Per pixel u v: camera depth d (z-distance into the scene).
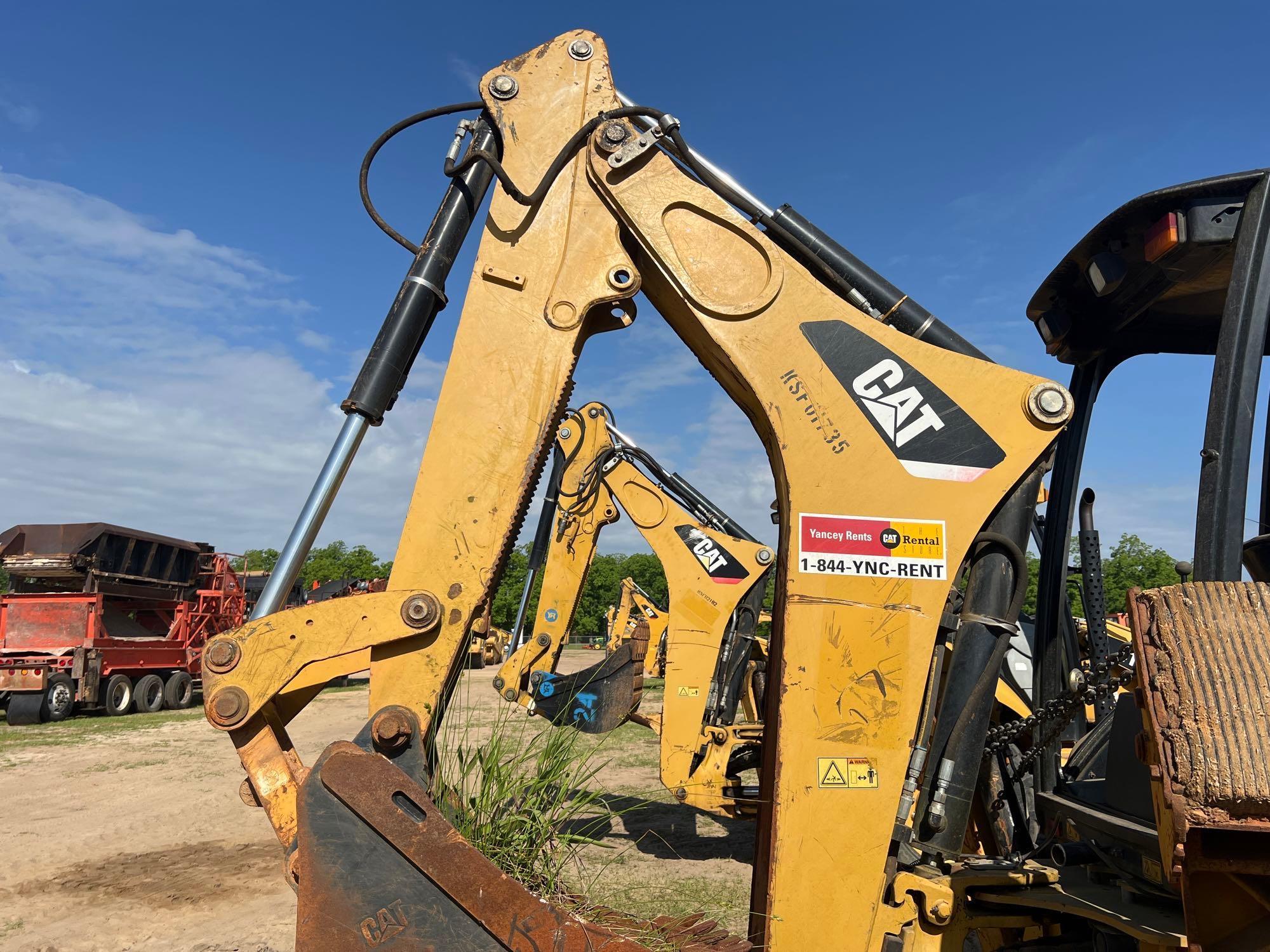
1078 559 2.95
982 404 2.34
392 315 2.44
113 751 10.45
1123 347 2.97
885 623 2.24
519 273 2.48
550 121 2.60
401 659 2.20
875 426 2.34
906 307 2.56
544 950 1.86
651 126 2.69
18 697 13.40
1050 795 2.79
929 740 2.32
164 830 6.48
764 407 2.38
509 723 2.87
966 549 2.29
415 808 1.95
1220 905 1.67
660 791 8.09
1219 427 2.07
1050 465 2.38
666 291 2.59
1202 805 1.62
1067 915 2.48
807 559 2.28
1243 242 2.17
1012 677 4.05
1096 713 3.12
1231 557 1.99
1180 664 1.71
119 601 16.12
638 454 7.45
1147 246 2.37
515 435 2.38
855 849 2.15
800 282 2.44
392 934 1.88
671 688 6.66
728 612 6.79
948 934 2.35
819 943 2.11
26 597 14.64
